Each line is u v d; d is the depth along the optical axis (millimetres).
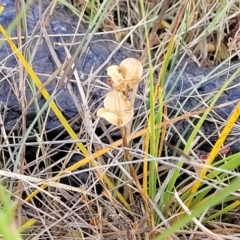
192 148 377
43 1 423
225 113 385
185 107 389
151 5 469
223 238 345
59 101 372
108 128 369
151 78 312
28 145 363
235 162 328
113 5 439
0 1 408
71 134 339
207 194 377
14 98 373
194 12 442
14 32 391
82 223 351
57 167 382
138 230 340
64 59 391
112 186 357
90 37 369
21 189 345
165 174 377
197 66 432
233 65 400
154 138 331
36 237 343
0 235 298
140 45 447
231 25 467
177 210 357
